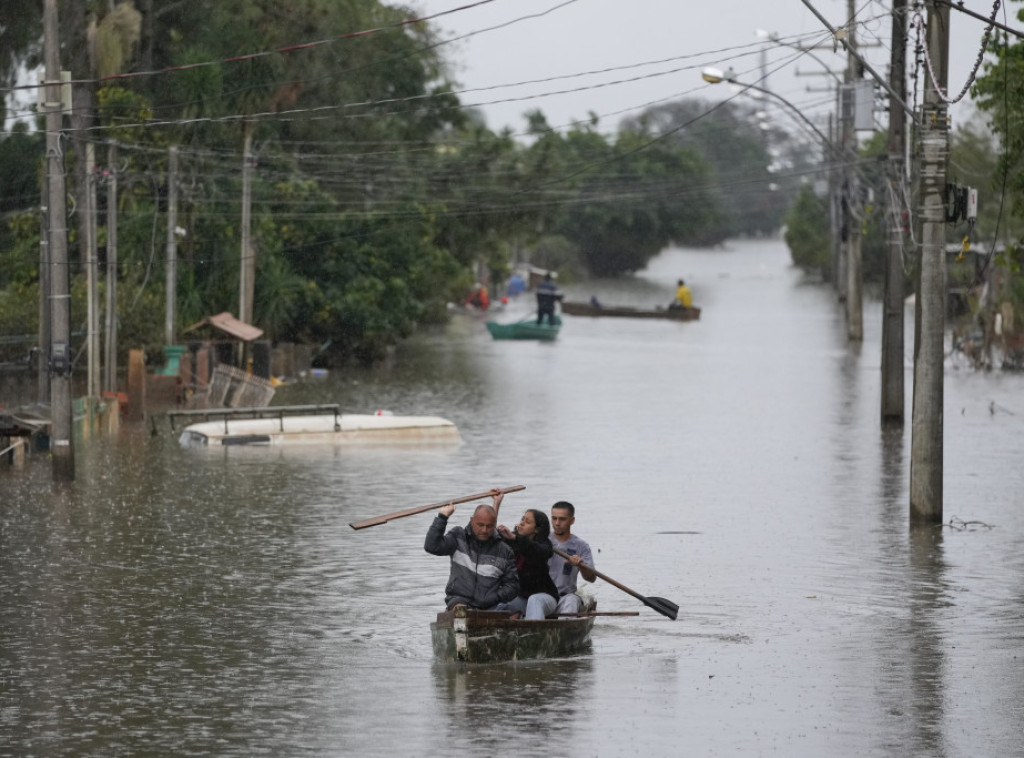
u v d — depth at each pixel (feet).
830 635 167.22
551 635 155.43
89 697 142.20
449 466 306.55
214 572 202.59
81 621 174.60
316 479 288.92
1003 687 145.28
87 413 363.35
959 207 225.15
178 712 136.77
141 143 495.00
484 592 156.97
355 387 492.13
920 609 180.34
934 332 231.71
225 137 533.14
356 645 162.71
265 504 259.19
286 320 561.43
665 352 630.33
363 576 200.03
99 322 397.39
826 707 137.80
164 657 157.69
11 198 541.75
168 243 466.29
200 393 455.63
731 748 125.49
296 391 479.00
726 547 218.59
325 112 623.36
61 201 276.62
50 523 240.32
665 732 129.70
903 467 300.81
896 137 341.82
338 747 125.59
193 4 553.23
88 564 207.82
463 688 144.25
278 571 203.00
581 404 432.66
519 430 370.94
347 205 607.78
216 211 540.11
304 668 152.87
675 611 164.45
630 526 236.43
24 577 199.41
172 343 464.24
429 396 459.32
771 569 203.21
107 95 490.90
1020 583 194.39
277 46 575.38
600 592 190.60
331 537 228.22
